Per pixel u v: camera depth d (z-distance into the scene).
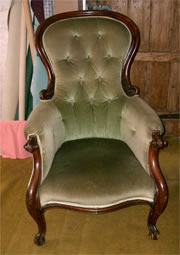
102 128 1.44
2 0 1.80
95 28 1.38
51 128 1.13
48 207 1.07
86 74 1.42
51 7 1.81
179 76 2.16
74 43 1.38
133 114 1.22
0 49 1.91
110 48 1.38
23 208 1.47
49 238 1.26
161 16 1.97
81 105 1.43
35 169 1.01
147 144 1.03
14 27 1.82
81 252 1.17
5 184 1.68
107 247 1.20
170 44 2.06
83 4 1.89
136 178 1.04
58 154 1.22
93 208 1.00
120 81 1.42
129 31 1.38
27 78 1.90
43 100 1.33
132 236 1.26
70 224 1.35
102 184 1.01
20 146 1.98
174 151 2.06
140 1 1.92
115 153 1.20
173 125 2.33
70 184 1.02
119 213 1.42
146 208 1.46
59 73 1.38
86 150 1.23
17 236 1.27
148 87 2.20
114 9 1.95
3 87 1.98
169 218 1.37
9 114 1.96
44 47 1.36
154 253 1.15
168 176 1.72
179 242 1.21
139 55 2.07
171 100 2.25
